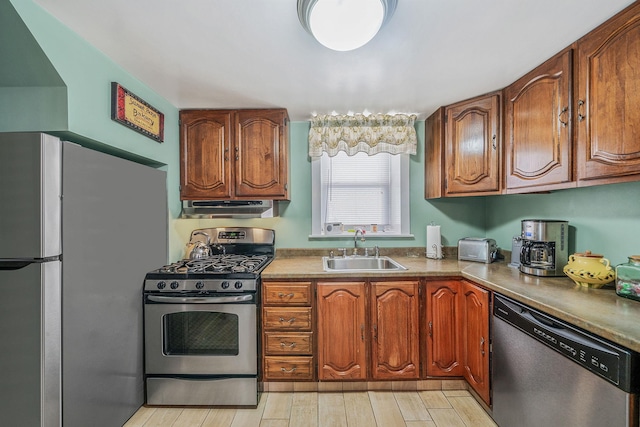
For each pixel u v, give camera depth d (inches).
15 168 46.7
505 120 76.4
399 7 46.1
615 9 46.5
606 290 58.1
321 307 79.3
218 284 74.0
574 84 55.8
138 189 70.9
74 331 52.1
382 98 84.1
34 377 47.1
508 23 50.3
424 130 105.0
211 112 91.3
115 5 45.9
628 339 36.3
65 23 50.6
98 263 57.8
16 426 47.3
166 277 74.3
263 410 73.1
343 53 59.9
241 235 102.7
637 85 44.4
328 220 108.6
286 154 93.5
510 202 93.0
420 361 80.4
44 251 47.1
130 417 69.0
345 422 68.5
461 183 86.0
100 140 59.9
